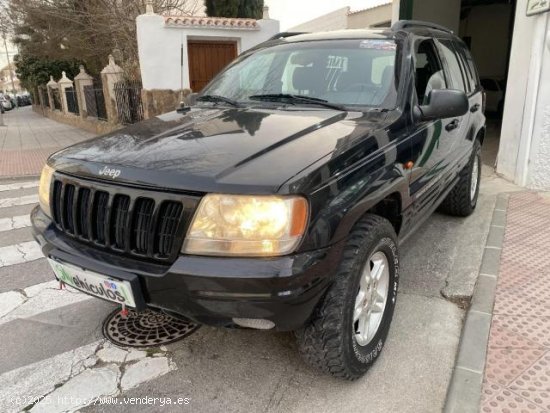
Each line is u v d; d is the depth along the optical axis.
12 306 3.43
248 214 1.95
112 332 3.04
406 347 2.82
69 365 2.71
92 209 2.30
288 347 2.85
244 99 3.35
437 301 3.34
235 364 2.70
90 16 15.73
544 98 5.70
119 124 13.65
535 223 4.68
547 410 2.20
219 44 11.74
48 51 21.84
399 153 2.71
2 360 2.77
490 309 3.09
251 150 2.25
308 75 3.30
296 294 1.97
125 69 14.34
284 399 2.42
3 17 21.72
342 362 2.31
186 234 2.02
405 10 10.27
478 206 5.40
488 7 16.38
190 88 11.71
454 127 3.87
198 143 2.39
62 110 23.31
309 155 2.20
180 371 2.64
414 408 2.34
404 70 3.10
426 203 3.40
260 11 16.45
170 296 2.07
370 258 2.44
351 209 2.20
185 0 17.09
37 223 2.67
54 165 2.59
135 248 2.19
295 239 1.98
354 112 2.90
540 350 2.65
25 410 2.36
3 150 12.72
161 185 2.07
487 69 16.84
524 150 6.02
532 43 5.79
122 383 2.55
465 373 2.47
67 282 2.49
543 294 3.27
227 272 1.94
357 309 2.40
